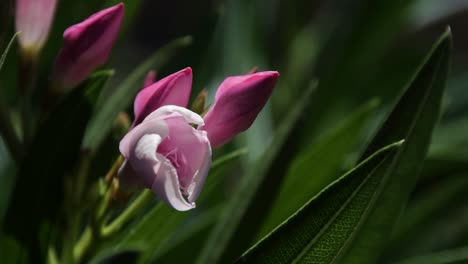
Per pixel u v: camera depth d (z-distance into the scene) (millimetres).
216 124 394
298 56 725
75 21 528
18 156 428
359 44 687
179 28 607
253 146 640
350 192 369
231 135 396
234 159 463
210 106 410
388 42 695
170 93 382
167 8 1417
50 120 418
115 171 412
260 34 730
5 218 422
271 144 449
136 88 471
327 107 679
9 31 449
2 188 568
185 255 543
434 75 402
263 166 448
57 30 531
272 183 446
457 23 1183
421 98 403
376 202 407
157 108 382
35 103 531
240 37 716
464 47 1198
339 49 688
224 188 603
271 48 759
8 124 426
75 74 423
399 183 407
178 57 552
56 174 420
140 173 359
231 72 703
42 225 424
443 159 561
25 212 422
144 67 479
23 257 425
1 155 584
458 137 654
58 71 423
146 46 1401
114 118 443
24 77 428
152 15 1429
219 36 708
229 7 721
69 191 420
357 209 371
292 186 488
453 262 498
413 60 700
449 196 580
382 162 365
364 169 367
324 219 373
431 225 589
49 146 419
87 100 420
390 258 589
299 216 373
